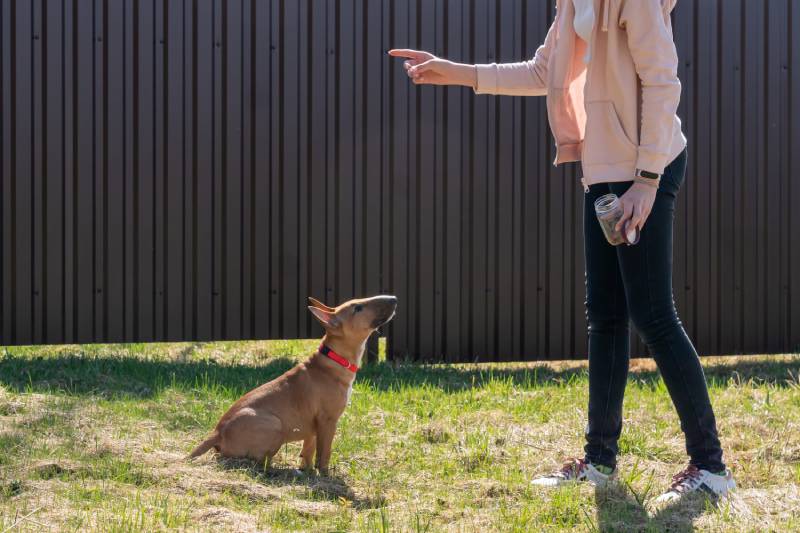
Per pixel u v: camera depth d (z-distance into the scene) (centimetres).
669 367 374
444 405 568
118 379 625
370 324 446
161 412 523
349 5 739
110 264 720
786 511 349
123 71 719
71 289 716
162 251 724
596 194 385
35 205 712
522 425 511
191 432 486
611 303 395
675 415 525
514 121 757
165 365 689
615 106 373
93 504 347
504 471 421
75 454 412
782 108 793
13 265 711
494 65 441
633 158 372
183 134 725
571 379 654
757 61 786
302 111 738
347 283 745
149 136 722
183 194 726
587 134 380
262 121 734
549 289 762
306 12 736
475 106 751
